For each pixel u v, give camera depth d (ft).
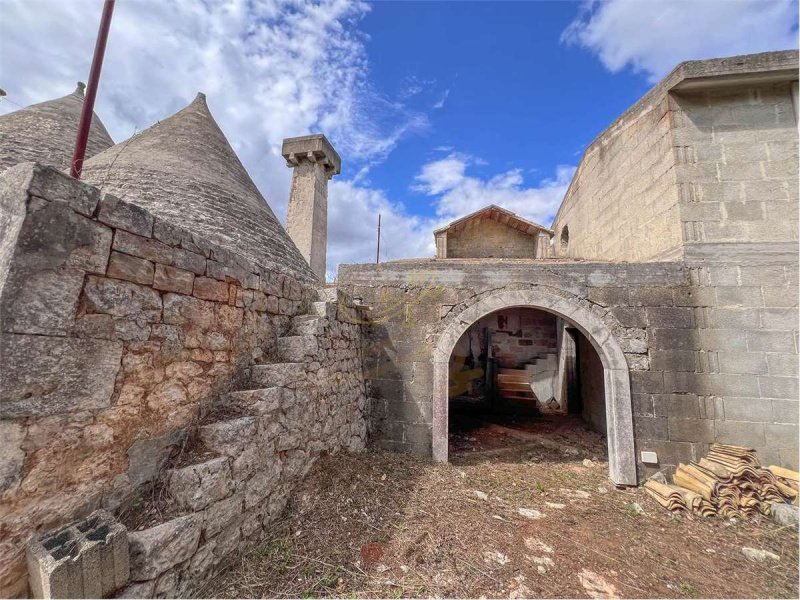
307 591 7.51
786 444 14.03
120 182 15.01
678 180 16.52
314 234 33.32
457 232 38.50
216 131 22.21
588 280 16.52
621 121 22.21
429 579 8.36
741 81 16.19
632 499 13.60
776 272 15.05
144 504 6.70
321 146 34.30
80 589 4.81
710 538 11.00
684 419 14.92
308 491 10.69
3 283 4.83
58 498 5.37
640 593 8.43
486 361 35.83
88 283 5.92
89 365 5.88
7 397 4.75
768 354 14.64
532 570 9.04
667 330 15.55
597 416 24.14
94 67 7.53
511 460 17.80
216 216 15.94
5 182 5.31
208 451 7.80
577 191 30.73
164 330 7.47
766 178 15.83
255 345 10.80
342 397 14.51
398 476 13.89
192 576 6.53
